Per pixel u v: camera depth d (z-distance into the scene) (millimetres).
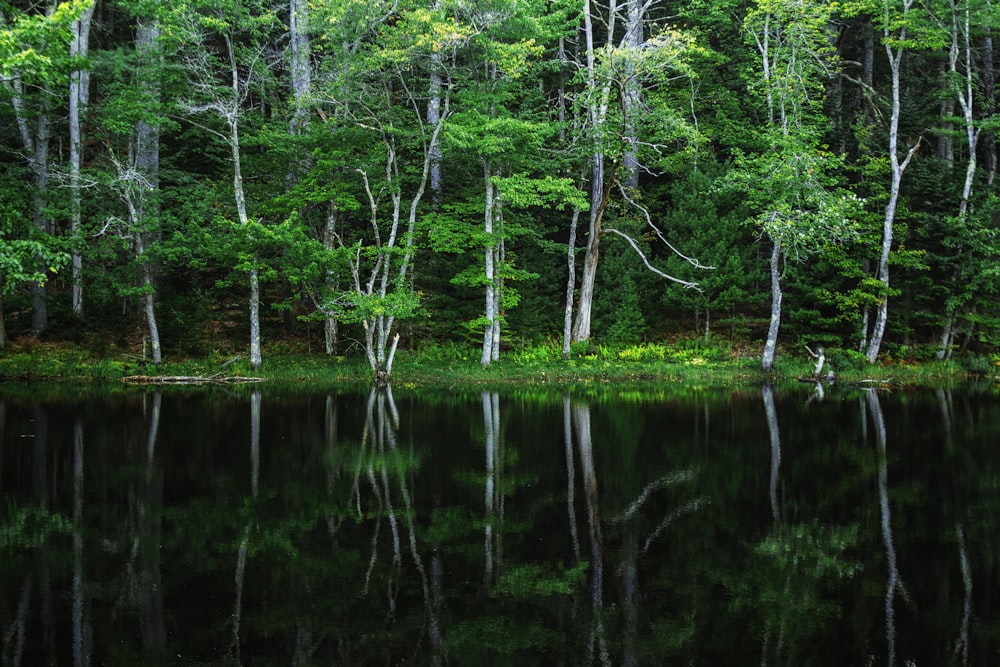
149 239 23625
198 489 9508
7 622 5512
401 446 12461
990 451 11812
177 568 6660
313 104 23359
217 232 23609
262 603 5895
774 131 22906
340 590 6141
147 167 23875
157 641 5211
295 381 22828
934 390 20812
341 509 8594
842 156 22828
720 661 4895
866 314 25016
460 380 23031
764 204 24047
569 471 10539
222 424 14641
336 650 5082
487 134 21922
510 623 5492
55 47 13289
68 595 6020
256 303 23438
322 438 13195
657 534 7656
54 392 19516
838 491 9336
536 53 22188
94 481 9922
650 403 18219
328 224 24375
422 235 25062
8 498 9055
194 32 21828
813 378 23078
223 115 22844
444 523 8047
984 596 5965
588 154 25109
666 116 23578
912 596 5992
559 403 18312
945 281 24562
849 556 6930
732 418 15430
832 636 5258
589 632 5363
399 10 22375
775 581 6328
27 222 17234
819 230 21672
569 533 7676
